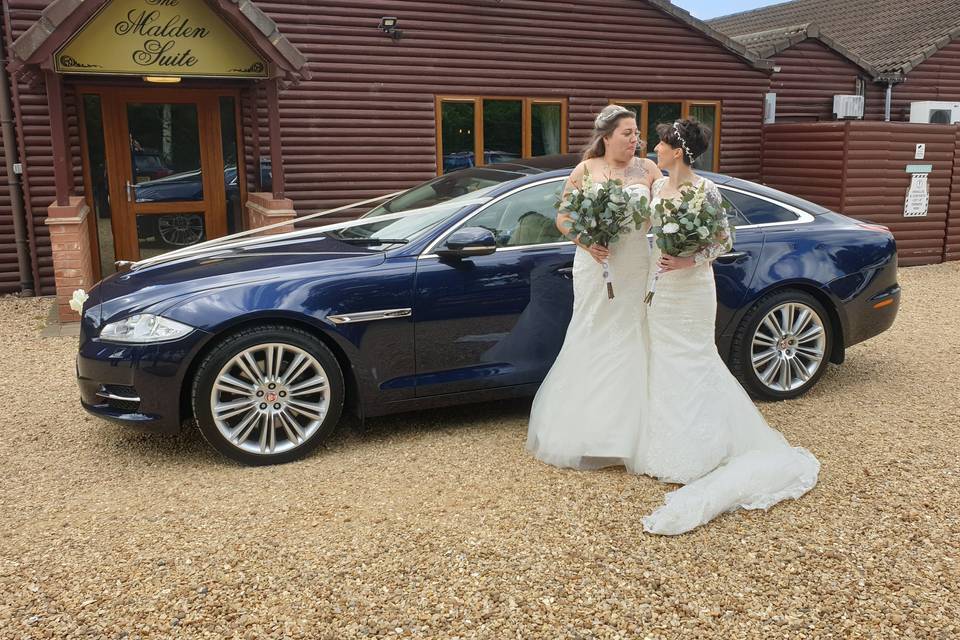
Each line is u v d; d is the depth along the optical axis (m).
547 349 4.68
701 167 12.37
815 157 11.62
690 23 11.69
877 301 5.34
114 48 7.66
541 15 10.94
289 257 4.54
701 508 3.42
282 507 3.64
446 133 10.80
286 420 4.22
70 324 7.62
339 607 2.82
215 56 8.01
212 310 4.03
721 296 4.92
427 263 4.43
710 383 3.92
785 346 5.14
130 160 9.55
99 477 4.07
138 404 4.05
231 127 9.91
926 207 11.59
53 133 7.42
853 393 5.33
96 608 2.82
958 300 8.88
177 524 3.47
